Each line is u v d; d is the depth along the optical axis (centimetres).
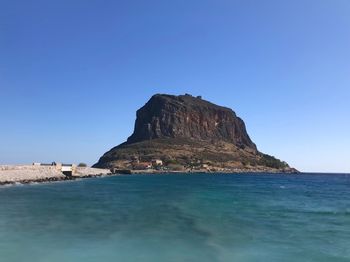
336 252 2161
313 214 4019
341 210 4494
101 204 4578
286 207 4759
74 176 12888
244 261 1939
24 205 4303
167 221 3173
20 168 10719
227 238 2508
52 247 2147
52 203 4588
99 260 1892
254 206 4709
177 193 6806
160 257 1970
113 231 2655
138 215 3547
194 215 3609
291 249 2225
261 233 2730
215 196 6247
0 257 1922
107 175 18312
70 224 2941
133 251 2088
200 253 2073
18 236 2441
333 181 18062
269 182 14475
